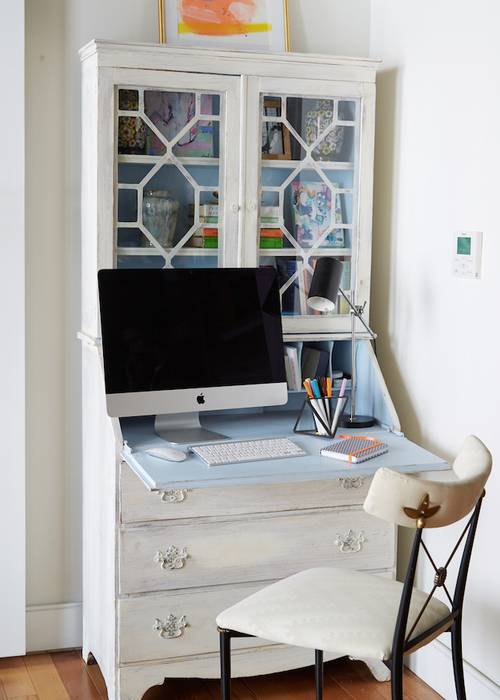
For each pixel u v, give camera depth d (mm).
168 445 2662
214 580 2695
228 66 2838
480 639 2701
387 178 3129
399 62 3039
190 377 2738
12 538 2994
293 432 2855
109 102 2736
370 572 2846
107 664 2746
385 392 2949
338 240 3041
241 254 2924
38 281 3010
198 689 2877
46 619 3113
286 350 2984
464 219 2715
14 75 2832
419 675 2975
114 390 2641
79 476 3111
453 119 2756
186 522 2648
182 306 2744
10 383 2932
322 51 3193
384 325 3174
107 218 2777
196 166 2863
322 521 2775
